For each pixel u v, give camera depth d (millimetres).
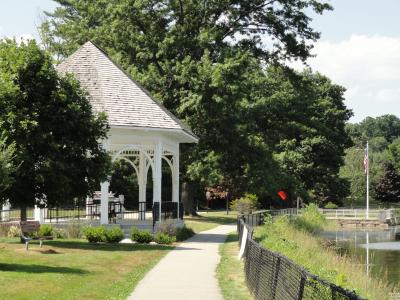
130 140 32031
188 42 47188
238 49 44906
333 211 73750
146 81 44969
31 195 25484
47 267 18484
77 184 25922
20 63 24906
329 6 50625
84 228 28844
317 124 60094
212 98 43031
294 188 65125
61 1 66312
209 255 24172
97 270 18578
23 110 24516
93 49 34719
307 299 9570
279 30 51062
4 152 19250
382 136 190625
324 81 91562
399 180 108438
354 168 112125
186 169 47594
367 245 46000
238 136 47094
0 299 13242
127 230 31109
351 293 7617
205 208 78562
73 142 25375
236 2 49969
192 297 14492
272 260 12523
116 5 47781
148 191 62125
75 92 26000
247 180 52062
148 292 15172
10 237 28734
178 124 32625
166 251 25172
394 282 26734
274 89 59312
